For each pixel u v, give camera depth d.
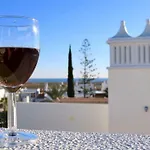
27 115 5.64
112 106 4.91
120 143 0.92
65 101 6.24
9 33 0.88
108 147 0.87
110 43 4.86
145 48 4.64
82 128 5.26
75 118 5.32
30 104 5.61
